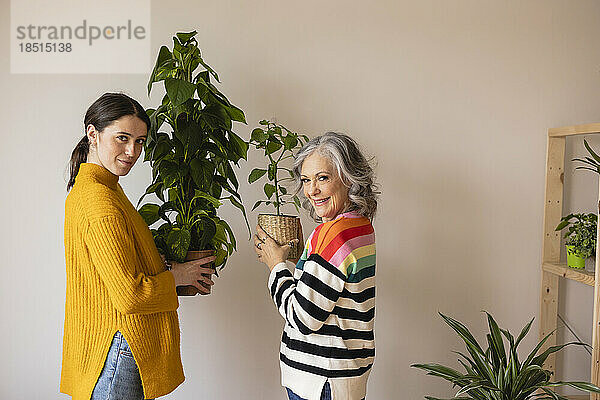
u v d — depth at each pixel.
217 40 2.53
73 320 1.88
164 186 2.12
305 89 2.59
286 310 1.86
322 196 1.90
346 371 1.86
